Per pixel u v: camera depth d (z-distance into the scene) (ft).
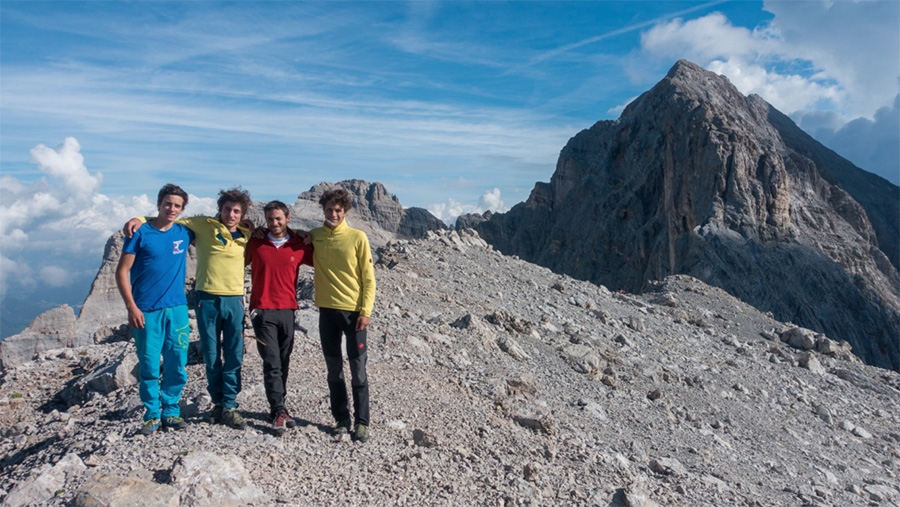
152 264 22.07
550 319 66.59
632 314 83.20
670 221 406.41
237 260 23.36
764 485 36.01
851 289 343.67
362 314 23.63
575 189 537.24
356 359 23.75
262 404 25.57
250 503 17.17
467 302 63.82
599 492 24.26
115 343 41.86
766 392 61.67
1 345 61.41
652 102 521.65
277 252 23.73
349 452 22.12
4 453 25.27
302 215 631.56
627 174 504.84
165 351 22.52
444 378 35.58
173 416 22.36
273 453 20.57
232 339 23.03
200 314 22.86
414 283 64.23
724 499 29.91
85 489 16.31
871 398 70.79
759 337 88.38
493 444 26.45
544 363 48.98
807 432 53.36
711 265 342.64
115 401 29.14
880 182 542.57
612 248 467.93
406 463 21.94
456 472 22.40
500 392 35.32
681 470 32.37
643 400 47.39
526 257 590.55
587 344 57.88
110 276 161.48
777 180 379.96
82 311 157.89
